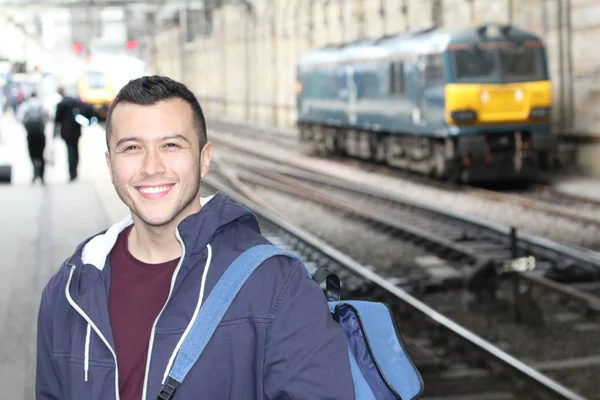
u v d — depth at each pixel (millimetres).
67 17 87812
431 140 22547
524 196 19188
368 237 14414
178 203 2584
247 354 2484
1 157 28016
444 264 12297
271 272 2543
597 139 21469
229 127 50625
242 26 55594
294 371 2471
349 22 37375
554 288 10461
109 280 2615
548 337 9047
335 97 28781
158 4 63594
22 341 7695
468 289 10844
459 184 22016
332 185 21672
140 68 48344
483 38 21281
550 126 21547
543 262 12219
